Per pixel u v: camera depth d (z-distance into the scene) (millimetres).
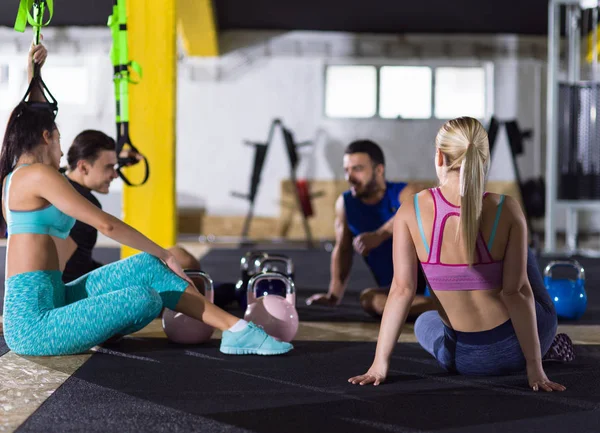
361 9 9961
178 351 2885
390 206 3850
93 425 1921
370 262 3957
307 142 10594
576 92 7914
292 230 10562
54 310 2668
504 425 1949
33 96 2844
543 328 2418
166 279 2826
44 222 2701
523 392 2289
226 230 10570
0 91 10305
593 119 7895
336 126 10602
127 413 2031
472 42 10570
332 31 10562
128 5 5762
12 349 2719
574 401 2188
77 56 10359
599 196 7969
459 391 2301
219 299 3977
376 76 10586
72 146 3328
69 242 3379
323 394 2252
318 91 10602
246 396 2221
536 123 10625
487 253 2291
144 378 2438
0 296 4438
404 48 10555
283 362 2709
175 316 2982
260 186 10648
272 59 10602
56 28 10336
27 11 2877
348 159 3797
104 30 10383
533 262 2518
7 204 2713
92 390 2277
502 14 10008
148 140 5812
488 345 2369
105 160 3332
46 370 2533
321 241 10203
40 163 2664
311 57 10594
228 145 10648
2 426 1906
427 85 10594
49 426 1910
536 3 9703
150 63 5797
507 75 10602
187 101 10617
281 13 10070
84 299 2676
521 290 2291
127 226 2682
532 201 10438
